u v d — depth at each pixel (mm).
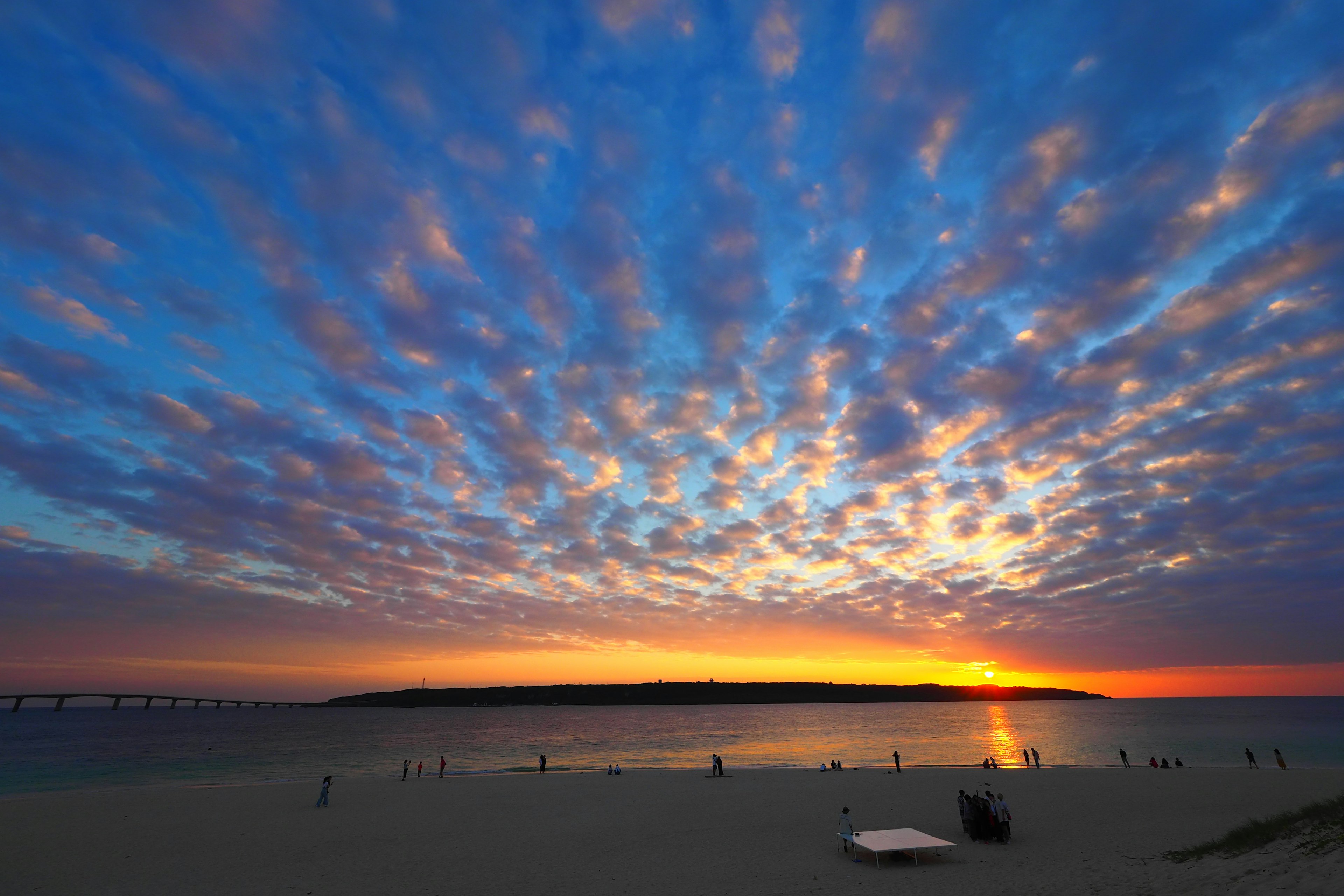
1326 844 13617
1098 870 18000
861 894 17828
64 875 22547
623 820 31656
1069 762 69875
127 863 24062
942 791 38906
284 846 26531
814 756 80062
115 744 111812
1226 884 13133
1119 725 145500
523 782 47688
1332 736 101500
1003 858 21266
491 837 27938
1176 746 86625
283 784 49188
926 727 147000
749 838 26750
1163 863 17469
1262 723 145875
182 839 28094
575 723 184000
